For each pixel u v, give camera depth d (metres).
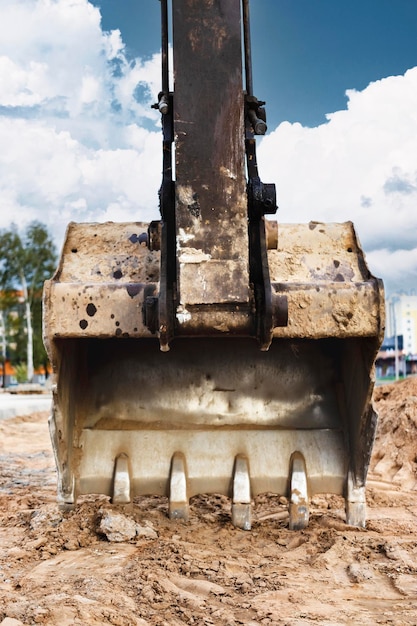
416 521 4.57
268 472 4.34
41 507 4.75
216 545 3.91
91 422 4.49
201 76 3.27
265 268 3.26
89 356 4.67
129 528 3.98
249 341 4.72
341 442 4.43
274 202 3.42
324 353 4.69
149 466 4.35
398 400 8.43
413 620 2.79
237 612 2.89
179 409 4.57
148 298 3.32
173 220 3.41
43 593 3.05
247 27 3.84
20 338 50.50
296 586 3.21
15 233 48.38
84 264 4.14
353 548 3.79
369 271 4.13
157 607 2.93
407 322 51.78
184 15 3.29
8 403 17.25
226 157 3.23
